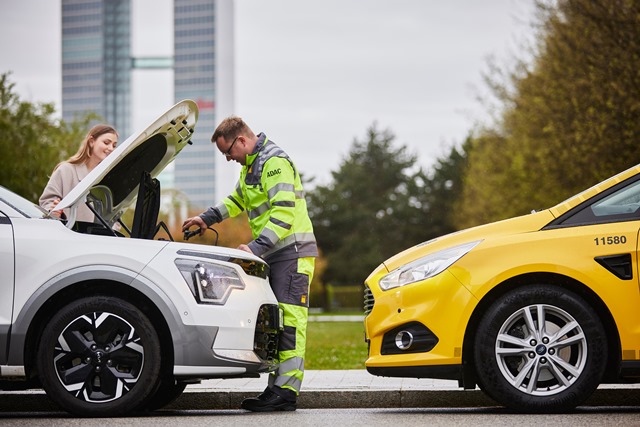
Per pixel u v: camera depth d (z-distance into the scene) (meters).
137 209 8.17
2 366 7.32
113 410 7.30
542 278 7.42
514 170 37.78
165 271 7.40
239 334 7.42
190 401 8.80
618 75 26.09
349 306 77.81
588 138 27.53
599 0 26.00
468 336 7.44
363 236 91.31
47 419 7.22
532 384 7.30
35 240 7.47
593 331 7.25
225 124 8.49
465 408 8.34
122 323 7.37
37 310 7.32
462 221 58.06
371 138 99.50
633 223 7.41
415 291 7.48
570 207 7.57
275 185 8.33
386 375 7.53
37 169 37.75
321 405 8.71
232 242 55.47
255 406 8.17
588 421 6.76
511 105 38.09
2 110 38.28
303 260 8.41
